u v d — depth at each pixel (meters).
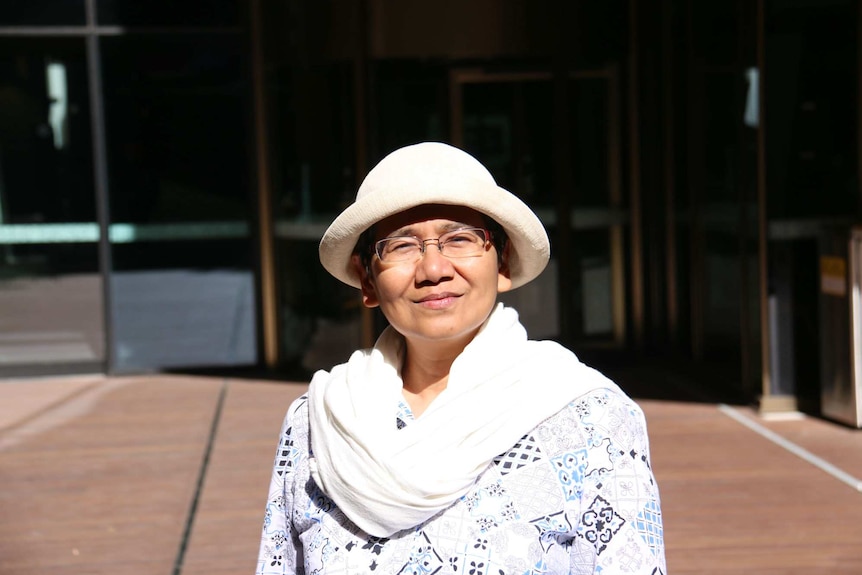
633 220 8.52
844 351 6.39
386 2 8.20
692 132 7.90
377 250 1.71
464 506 1.62
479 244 1.71
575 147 8.41
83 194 8.78
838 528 4.76
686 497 5.24
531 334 8.56
